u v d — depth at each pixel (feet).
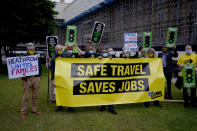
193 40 44.93
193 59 18.12
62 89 15.21
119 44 82.12
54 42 19.66
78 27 140.15
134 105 18.10
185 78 17.38
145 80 17.31
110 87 16.26
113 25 91.15
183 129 12.44
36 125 12.92
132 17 75.92
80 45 135.85
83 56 19.08
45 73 45.34
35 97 15.35
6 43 52.01
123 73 16.70
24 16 45.29
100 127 12.68
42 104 18.17
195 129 12.44
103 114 15.39
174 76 37.14
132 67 17.06
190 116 14.93
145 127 12.75
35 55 14.89
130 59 17.03
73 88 15.38
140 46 62.69
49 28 50.93
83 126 12.83
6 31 42.45
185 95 17.56
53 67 15.78
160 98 17.65
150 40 24.32
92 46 19.86
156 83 17.61
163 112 15.92
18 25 43.37
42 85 28.35
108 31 96.22
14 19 43.16
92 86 15.85
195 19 48.01
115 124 13.24
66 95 15.24
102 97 16.01
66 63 15.62
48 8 50.90
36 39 52.85
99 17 106.42
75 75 15.58
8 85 28.27
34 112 15.44
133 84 16.98
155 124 13.29
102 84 16.06
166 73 20.57
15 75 14.29
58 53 15.97
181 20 52.60
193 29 48.34
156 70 17.83
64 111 16.12
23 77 14.53
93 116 14.88
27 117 14.48
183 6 51.90
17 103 18.34
